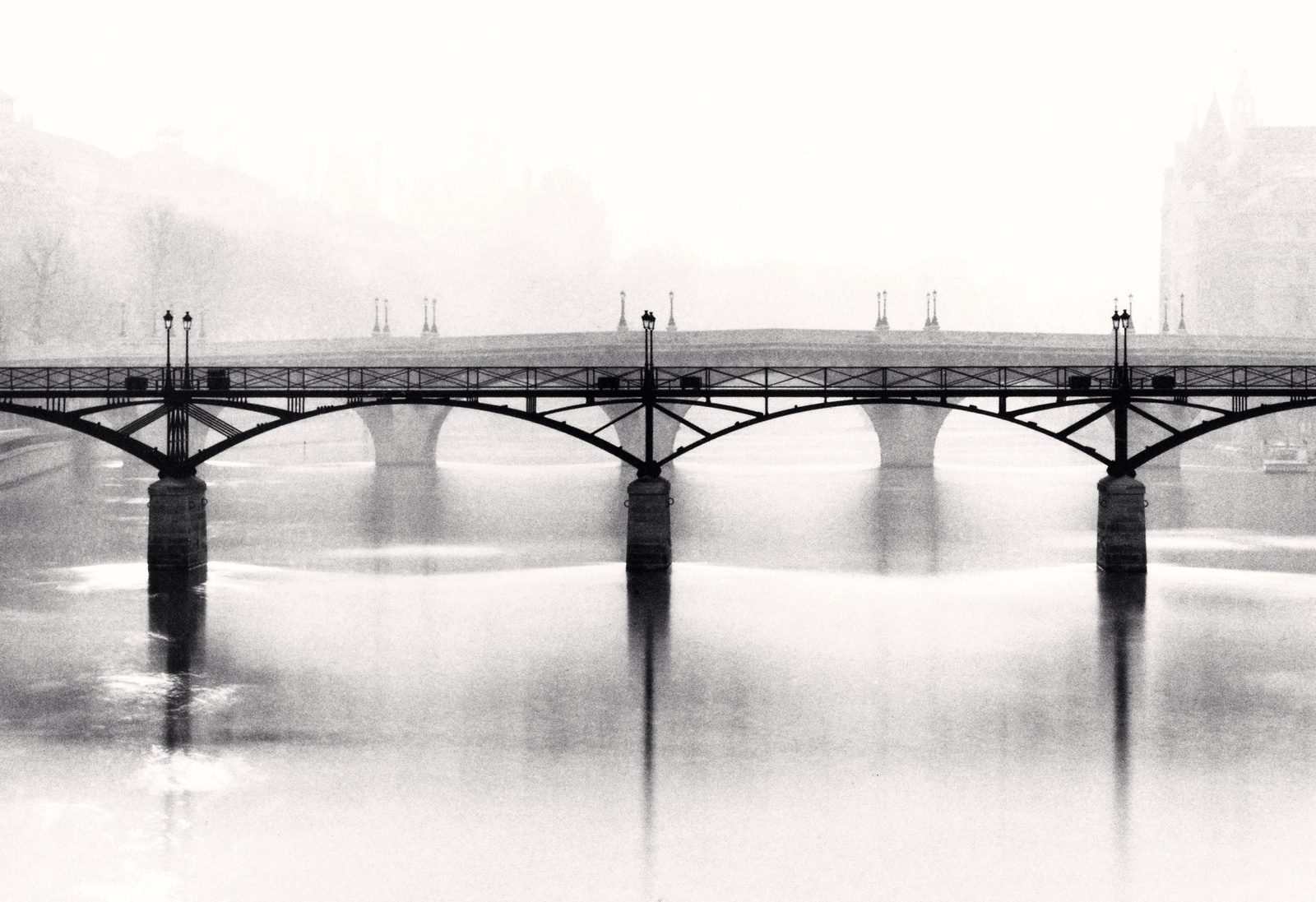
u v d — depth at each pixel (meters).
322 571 67.75
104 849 31.56
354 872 30.42
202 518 66.56
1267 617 55.94
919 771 36.72
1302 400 61.84
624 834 32.50
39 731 39.94
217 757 37.69
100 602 58.41
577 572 67.81
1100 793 35.16
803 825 33.12
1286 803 34.53
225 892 29.53
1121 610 57.53
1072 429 64.31
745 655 49.53
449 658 48.91
